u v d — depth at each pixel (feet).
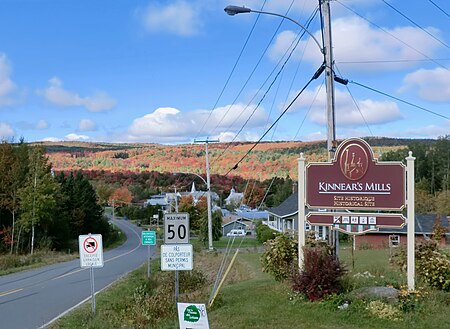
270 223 218.79
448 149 277.03
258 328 31.68
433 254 40.29
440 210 208.44
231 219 255.09
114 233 274.98
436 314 33.22
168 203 258.98
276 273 45.98
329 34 42.88
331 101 42.50
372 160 39.04
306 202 40.55
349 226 39.52
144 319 37.88
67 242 203.10
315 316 33.68
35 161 166.71
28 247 176.45
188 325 25.99
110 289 61.72
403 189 38.32
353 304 34.76
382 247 126.72
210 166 146.10
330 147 42.09
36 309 48.42
